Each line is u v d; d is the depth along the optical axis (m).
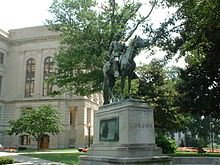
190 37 22.45
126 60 15.09
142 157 12.89
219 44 23.91
